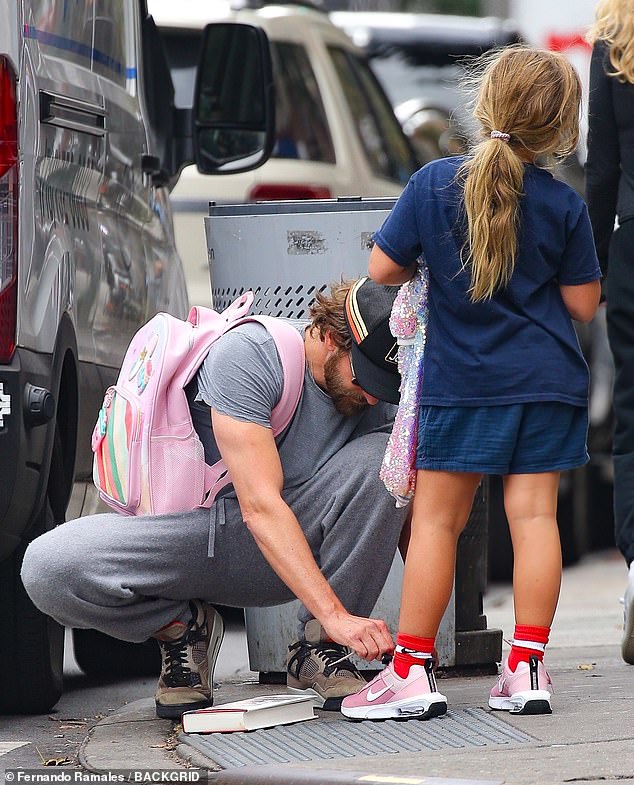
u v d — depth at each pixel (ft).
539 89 50.98
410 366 51.42
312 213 60.54
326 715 53.57
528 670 52.34
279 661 63.10
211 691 55.06
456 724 50.85
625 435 64.95
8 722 59.52
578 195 51.93
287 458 53.88
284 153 110.93
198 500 53.21
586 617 89.25
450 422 50.70
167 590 53.01
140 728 53.47
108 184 67.36
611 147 64.80
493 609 95.45
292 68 115.34
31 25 57.52
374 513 53.01
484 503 64.95
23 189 55.11
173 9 110.73
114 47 71.41
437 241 50.60
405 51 177.58
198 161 78.64
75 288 60.44
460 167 50.80
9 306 53.93
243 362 52.13
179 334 53.78
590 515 127.44
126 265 69.36
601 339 120.88
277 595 54.49
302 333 55.31
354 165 116.98
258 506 51.16
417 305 51.39
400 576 61.77
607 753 46.50
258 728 51.16
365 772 44.98
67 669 75.05
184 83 108.58
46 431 55.62
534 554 51.88
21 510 54.80
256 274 61.46
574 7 141.28
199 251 104.42
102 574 51.70
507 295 50.85
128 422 53.21
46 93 58.23
